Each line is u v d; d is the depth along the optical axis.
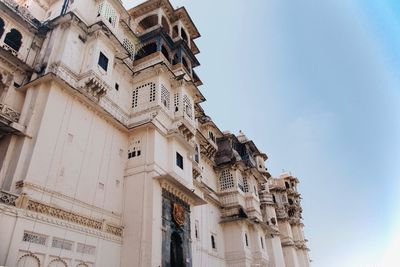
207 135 39.66
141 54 28.91
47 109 17.05
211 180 38.19
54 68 18.56
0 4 18.50
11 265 12.78
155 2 31.66
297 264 52.41
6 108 16.48
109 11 23.59
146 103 24.80
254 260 35.59
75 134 18.61
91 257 16.83
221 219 36.34
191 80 30.42
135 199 20.61
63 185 16.84
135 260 18.38
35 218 14.45
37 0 23.91
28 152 15.84
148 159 21.95
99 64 20.56
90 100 19.77
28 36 20.14
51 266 14.54
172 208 22.23
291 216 60.50
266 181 48.34
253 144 47.22
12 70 18.38
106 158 20.73
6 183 15.02
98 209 18.75
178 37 31.52
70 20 20.44
